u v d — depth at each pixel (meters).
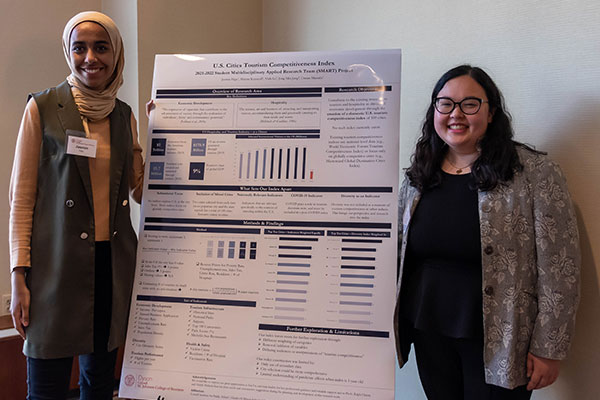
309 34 2.97
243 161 1.80
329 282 1.70
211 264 1.77
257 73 1.84
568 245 1.53
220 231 1.78
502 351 1.53
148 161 1.86
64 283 1.64
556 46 1.89
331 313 1.68
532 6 1.96
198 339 1.74
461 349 1.66
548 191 1.54
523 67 2.00
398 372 2.51
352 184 1.72
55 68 2.90
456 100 1.63
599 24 1.76
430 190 1.72
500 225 1.56
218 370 1.71
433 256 1.68
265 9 3.29
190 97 1.87
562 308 1.52
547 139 1.94
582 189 1.84
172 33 2.90
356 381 1.63
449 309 1.61
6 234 2.77
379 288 1.67
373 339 1.65
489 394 1.60
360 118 1.75
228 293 1.75
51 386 1.67
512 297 1.53
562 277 1.52
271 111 1.81
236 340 1.72
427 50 2.36
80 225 1.67
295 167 1.76
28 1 2.77
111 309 1.75
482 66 2.14
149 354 1.75
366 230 1.70
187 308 1.76
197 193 1.81
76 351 1.66
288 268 1.73
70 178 1.65
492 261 1.55
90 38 1.67
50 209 1.67
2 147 2.73
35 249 1.65
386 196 1.70
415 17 2.40
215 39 3.11
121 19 2.87
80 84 1.73
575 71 1.84
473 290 1.59
